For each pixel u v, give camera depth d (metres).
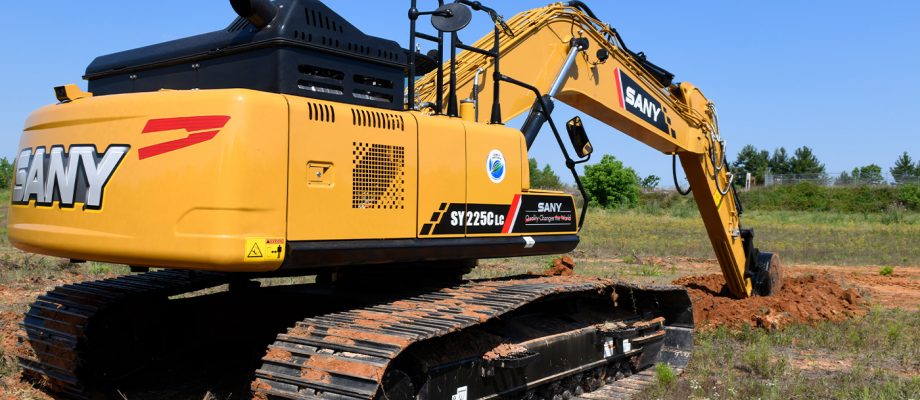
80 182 5.36
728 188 10.99
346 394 4.61
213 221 4.80
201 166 4.86
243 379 7.27
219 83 5.54
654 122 9.65
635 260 21.36
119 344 6.79
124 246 5.07
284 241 5.00
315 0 5.46
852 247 27.28
